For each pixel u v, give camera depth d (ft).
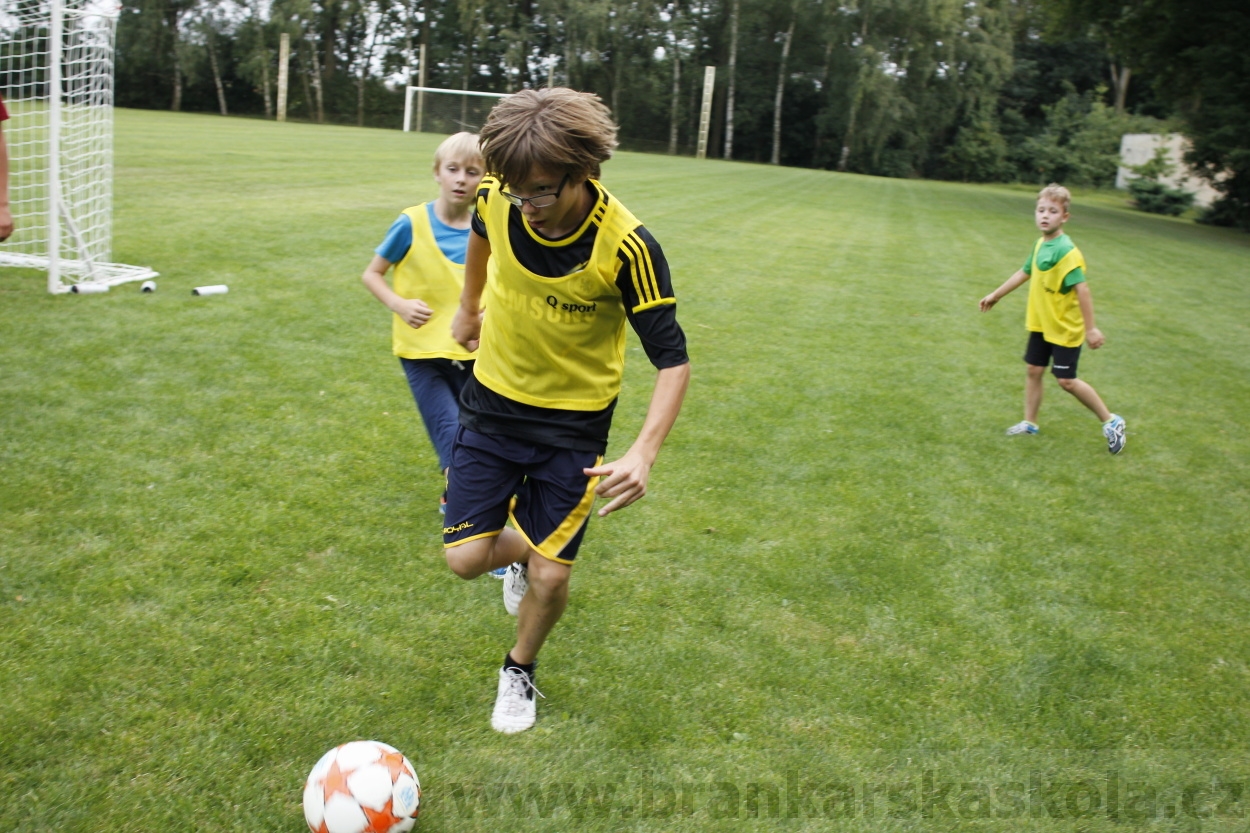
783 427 17.44
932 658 10.05
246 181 45.47
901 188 98.84
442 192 11.34
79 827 6.86
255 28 147.64
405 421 15.76
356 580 10.62
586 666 9.38
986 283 36.24
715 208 55.57
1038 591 11.77
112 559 10.61
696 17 154.81
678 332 7.39
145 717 8.07
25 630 9.15
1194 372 24.62
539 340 7.65
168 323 20.13
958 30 143.84
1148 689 9.74
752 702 9.02
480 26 151.94
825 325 26.37
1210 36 78.18
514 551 8.60
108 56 25.45
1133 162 145.79
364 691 8.68
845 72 141.28
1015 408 19.93
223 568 10.60
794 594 11.19
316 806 6.79
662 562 11.75
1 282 22.59
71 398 15.38
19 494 11.94
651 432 7.25
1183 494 15.62
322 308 22.47
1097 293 36.50
